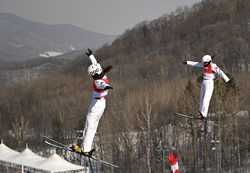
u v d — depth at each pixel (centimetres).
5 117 15612
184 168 9369
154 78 15800
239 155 9269
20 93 17362
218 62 14738
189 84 8756
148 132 9181
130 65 19000
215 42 18200
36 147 13062
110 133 9981
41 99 16612
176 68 16388
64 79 18462
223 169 9206
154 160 9138
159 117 11025
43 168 7638
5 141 13288
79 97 14562
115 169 9706
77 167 7731
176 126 10112
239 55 15300
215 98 8438
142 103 10938
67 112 12750
